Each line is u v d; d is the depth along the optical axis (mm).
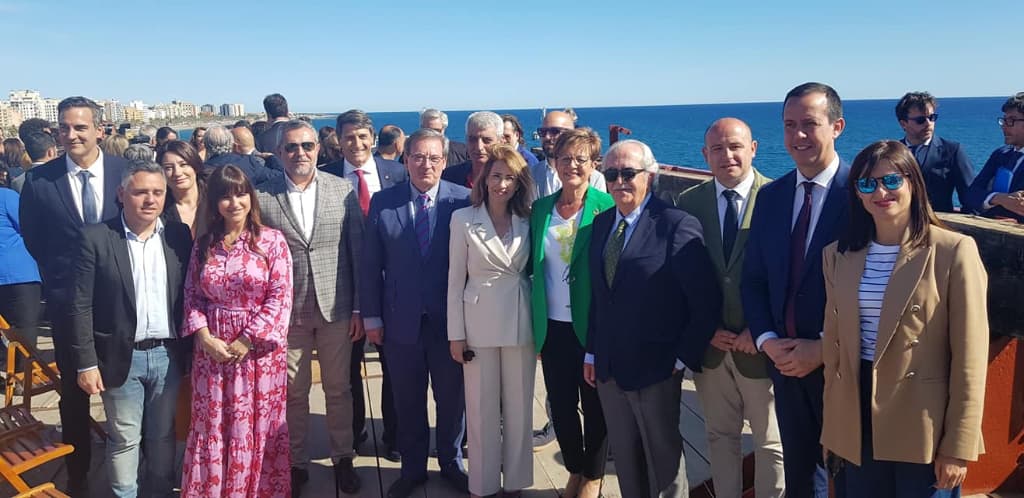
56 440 3631
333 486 3688
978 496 3311
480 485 3430
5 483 3377
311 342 3576
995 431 3270
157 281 3201
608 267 2938
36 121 7586
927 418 2178
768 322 2670
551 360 3377
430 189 3543
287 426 3271
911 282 2172
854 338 2293
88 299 3033
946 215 3242
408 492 3559
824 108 2555
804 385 2654
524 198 3352
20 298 4863
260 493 3174
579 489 3469
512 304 3309
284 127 3465
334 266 3541
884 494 2350
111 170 4250
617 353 2902
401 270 3471
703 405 3117
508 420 3439
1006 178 4398
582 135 3168
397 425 3783
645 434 2951
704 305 2783
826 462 2531
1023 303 2715
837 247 2404
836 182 2592
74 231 4047
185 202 3824
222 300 3104
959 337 2123
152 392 3256
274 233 3227
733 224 2932
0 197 4758
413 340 3467
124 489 3195
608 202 3285
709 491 3592
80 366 3051
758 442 2938
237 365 3094
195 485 3080
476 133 4570
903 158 2184
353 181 4484
